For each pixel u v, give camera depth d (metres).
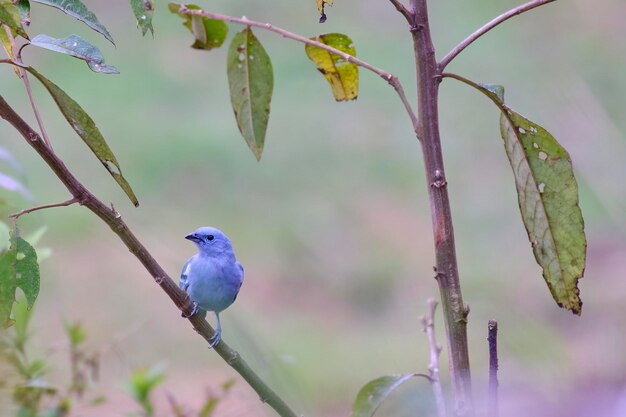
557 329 11.09
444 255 3.49
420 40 3.56
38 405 4.86
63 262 13.12
